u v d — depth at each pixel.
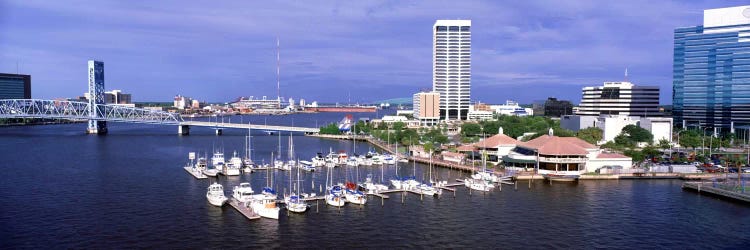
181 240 119.62
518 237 123.31
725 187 170.50
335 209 149.50
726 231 128.25
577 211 147.25
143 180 193.12
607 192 173.75
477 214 144.12
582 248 115.75
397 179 197.88
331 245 117.12
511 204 156.25
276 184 188.12
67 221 133.75
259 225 132.00
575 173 198.38
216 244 117.12
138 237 121.38
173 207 149.50
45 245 115.06
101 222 133.25
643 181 195.50
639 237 123.56
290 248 114.94
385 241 120.06
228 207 150.00
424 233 126.31
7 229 126.44
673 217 140.88
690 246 117.50
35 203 153.12
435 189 171.00
